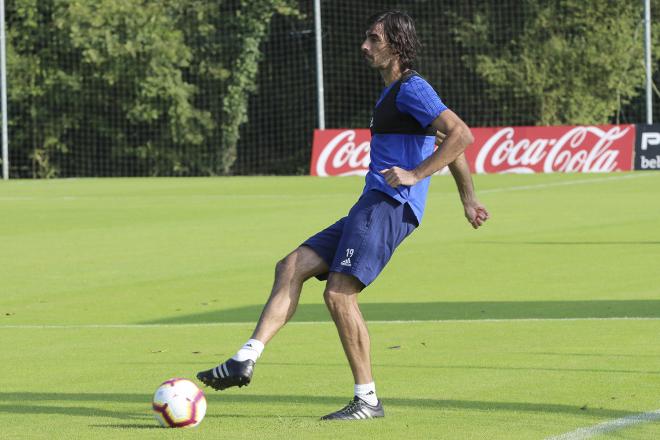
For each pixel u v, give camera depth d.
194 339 18.16
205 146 81.31
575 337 17.38
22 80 77.62
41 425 12.25
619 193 48.06
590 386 13.81
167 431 11.85
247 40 81.25
